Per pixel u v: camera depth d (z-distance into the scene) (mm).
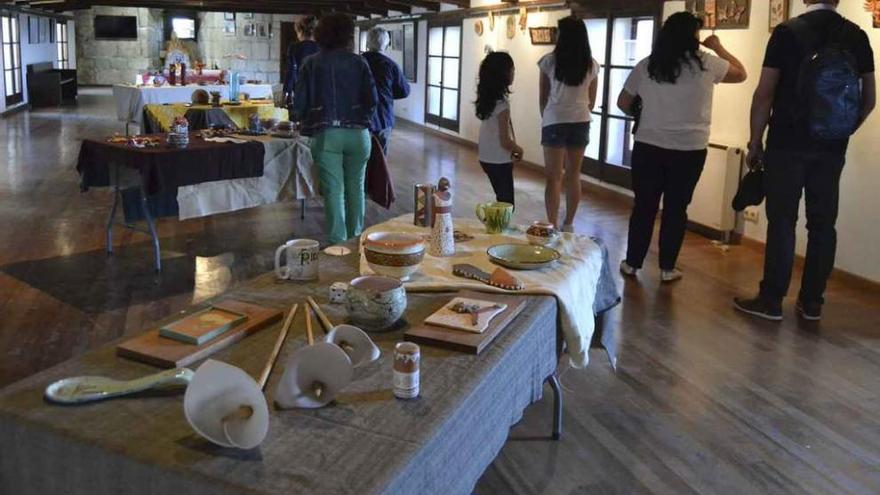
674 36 4148
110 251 4848
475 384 1584
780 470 2508
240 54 20359
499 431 1761
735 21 5484
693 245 5410
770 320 3891
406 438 1354
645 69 4312
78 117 13227
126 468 1273
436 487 1401
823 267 3855
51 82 15062
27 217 5754
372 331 1851
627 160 7230
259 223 5770
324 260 2426
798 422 2834
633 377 3178
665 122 4266
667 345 3537
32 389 1491
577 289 2332
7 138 10266
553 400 2828
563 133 5258
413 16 13367
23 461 1383
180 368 1525
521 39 9172
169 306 3934
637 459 2543
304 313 1938
